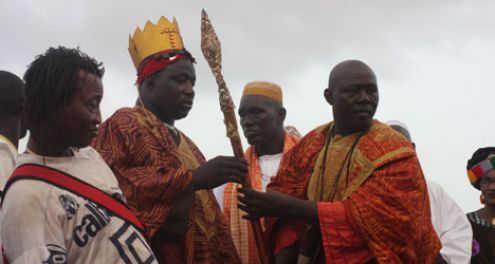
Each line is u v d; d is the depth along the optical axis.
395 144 5.32
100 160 3.90
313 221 5.21
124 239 3.59
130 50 5.95
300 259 5.38
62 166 3.63
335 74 5.49
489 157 7.35
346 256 5.13
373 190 5.18
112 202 3.66
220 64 5.57
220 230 5.71
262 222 6.46
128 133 5.36
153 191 5.09
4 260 3.52
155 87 5.70
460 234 6.89
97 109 3.74
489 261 7.13
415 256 5.11
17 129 5.11
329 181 5.43
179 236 5.23
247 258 6.55
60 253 3.39
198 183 5.23
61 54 3.71
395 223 5.09
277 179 5.77
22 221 3.39
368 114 5.41
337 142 5.52
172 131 5.75
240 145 5.45
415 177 5.23
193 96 5.78
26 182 3.49
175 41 5.78
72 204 3.51
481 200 7.45
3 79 5.08
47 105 3.63
